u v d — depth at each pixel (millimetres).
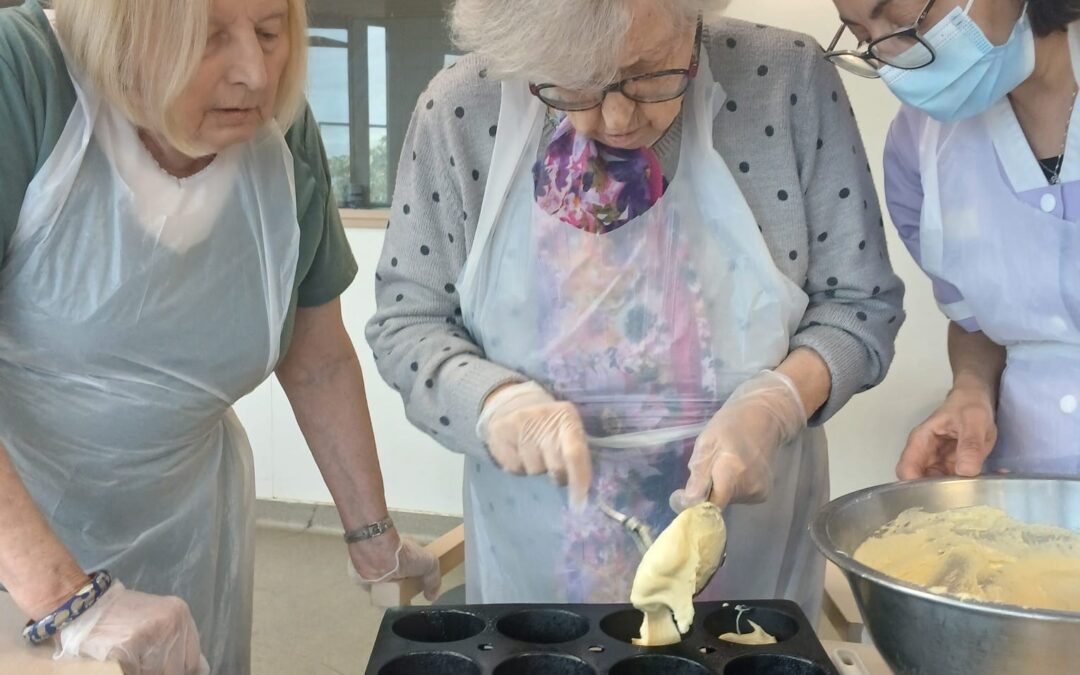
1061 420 1147
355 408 1294
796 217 1097
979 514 1007
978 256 1158
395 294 1198
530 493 1173
